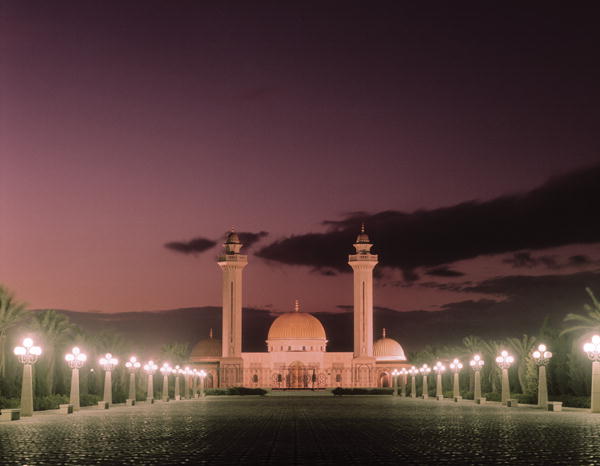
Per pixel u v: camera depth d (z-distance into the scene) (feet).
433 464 96.68
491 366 400.88
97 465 95.25
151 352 509.35
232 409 283.79
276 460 102.32
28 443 124.67
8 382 257.14
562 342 306.55
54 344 293.64
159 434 145.69
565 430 151.64
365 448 118.52
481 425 169.17
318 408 296.71
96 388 358.84
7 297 250.37
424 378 460.14
